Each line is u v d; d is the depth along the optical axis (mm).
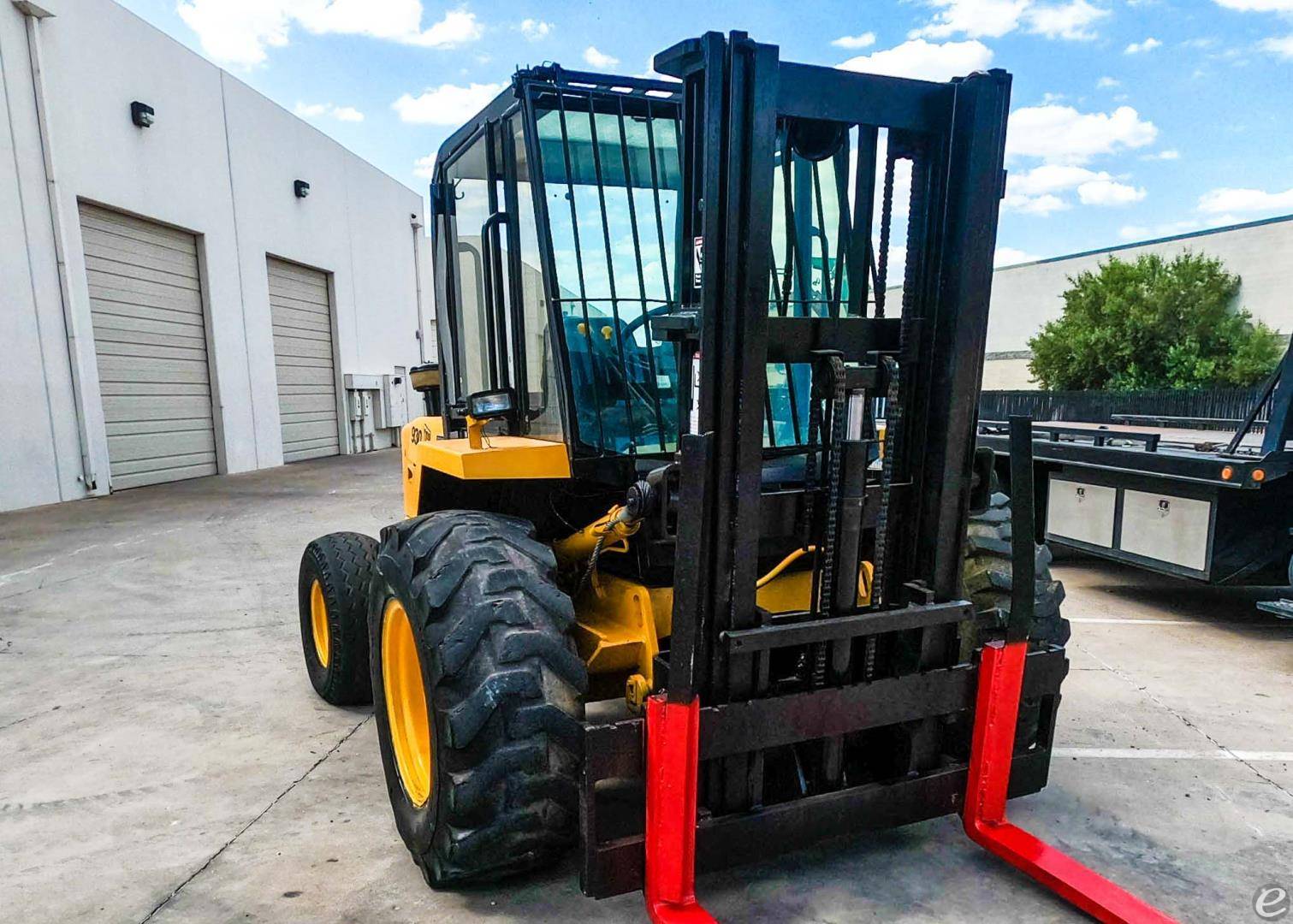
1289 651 4566
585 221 2535
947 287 2172
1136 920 2049
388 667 2512
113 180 10742
